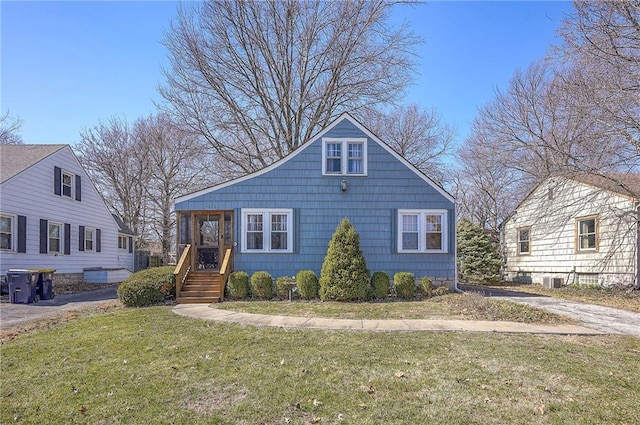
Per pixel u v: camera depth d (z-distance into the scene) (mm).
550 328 7215
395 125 29203
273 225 12992
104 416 3830
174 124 20516
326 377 4734
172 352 5797
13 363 5387
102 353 5805
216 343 6242
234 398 4199
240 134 20609
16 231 13789
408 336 6633
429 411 3854
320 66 19922
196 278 12102
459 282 18469
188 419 3760
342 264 11141
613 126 12016
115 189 29609
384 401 4082
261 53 19688
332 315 8617
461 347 5930
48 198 15812
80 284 17469
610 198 14336
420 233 13031
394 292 12188
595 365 5102
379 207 13062
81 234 18438
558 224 16891
